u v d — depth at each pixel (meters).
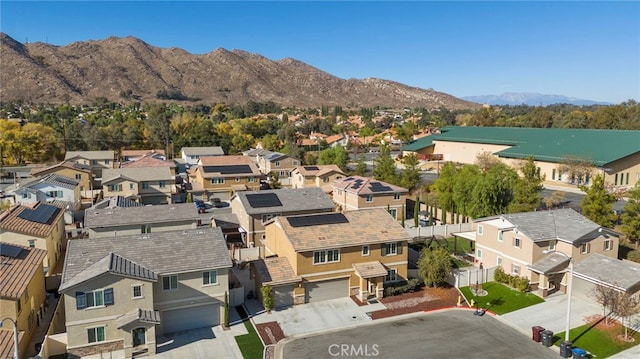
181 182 91.56
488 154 97.62
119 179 72.75
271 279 37.97
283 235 41.31
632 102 165.12
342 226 42.19
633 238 48.69
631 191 49.47
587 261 40.78
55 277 40.53
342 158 98.88
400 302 39.41
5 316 28.66
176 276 33.66
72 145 123.25
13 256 34.12
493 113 164.88
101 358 30.22
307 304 39.12
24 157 111.81
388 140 159.00
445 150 122.94
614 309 33.44
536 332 32.53
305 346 31.98
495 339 32.91
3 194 72.94
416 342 32.50
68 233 55.66
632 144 81.31
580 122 136.12
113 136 130.50
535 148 93.19
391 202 64.50
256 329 34.59
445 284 43.06
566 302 39.09
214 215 59.66
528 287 41.12
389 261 42.00
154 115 143.75
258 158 106.88
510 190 59.12
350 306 38.66
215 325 35.28
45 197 66.75
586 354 30.33
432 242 52.16
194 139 134.00
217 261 34.75
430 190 74.88
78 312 30.23
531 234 41.34
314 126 192.38
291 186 91.94
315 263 39.22
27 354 30.78
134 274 31.31
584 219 44.34
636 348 31.61
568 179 81.62
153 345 30.86
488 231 46.19
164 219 50.22
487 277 43.78
